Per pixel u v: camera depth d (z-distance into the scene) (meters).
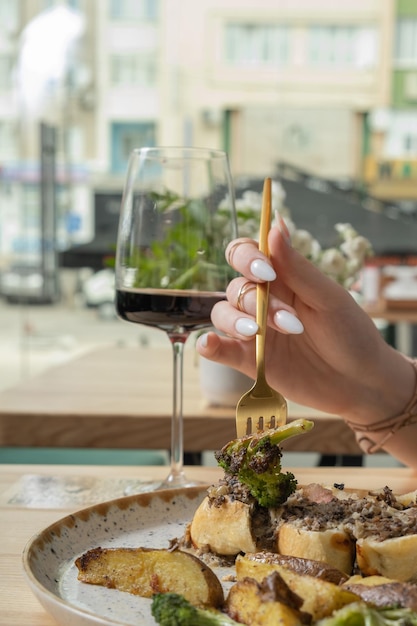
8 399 1.05
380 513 0.59
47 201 2.57
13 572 0.61
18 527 0.68
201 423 0.97
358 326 0.80
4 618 0.55
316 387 0.83
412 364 0.86
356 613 0.48
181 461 0.77
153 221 0.79
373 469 0.82
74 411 0.98
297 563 0.55
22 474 0.80
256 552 0.59
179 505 0.67
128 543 0.63
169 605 0.51
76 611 0.50
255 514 0.60
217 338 0.78
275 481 0.59
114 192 2.62
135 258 0.79
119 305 0.80
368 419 0.84
